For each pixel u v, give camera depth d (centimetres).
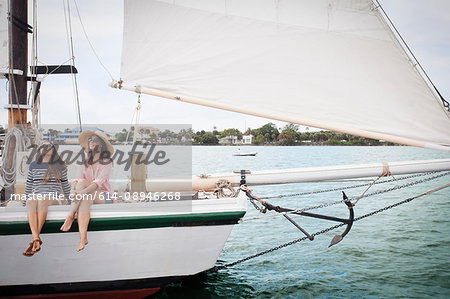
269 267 643
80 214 438
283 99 471
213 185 504
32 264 455
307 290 552
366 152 5875
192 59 474
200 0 464
